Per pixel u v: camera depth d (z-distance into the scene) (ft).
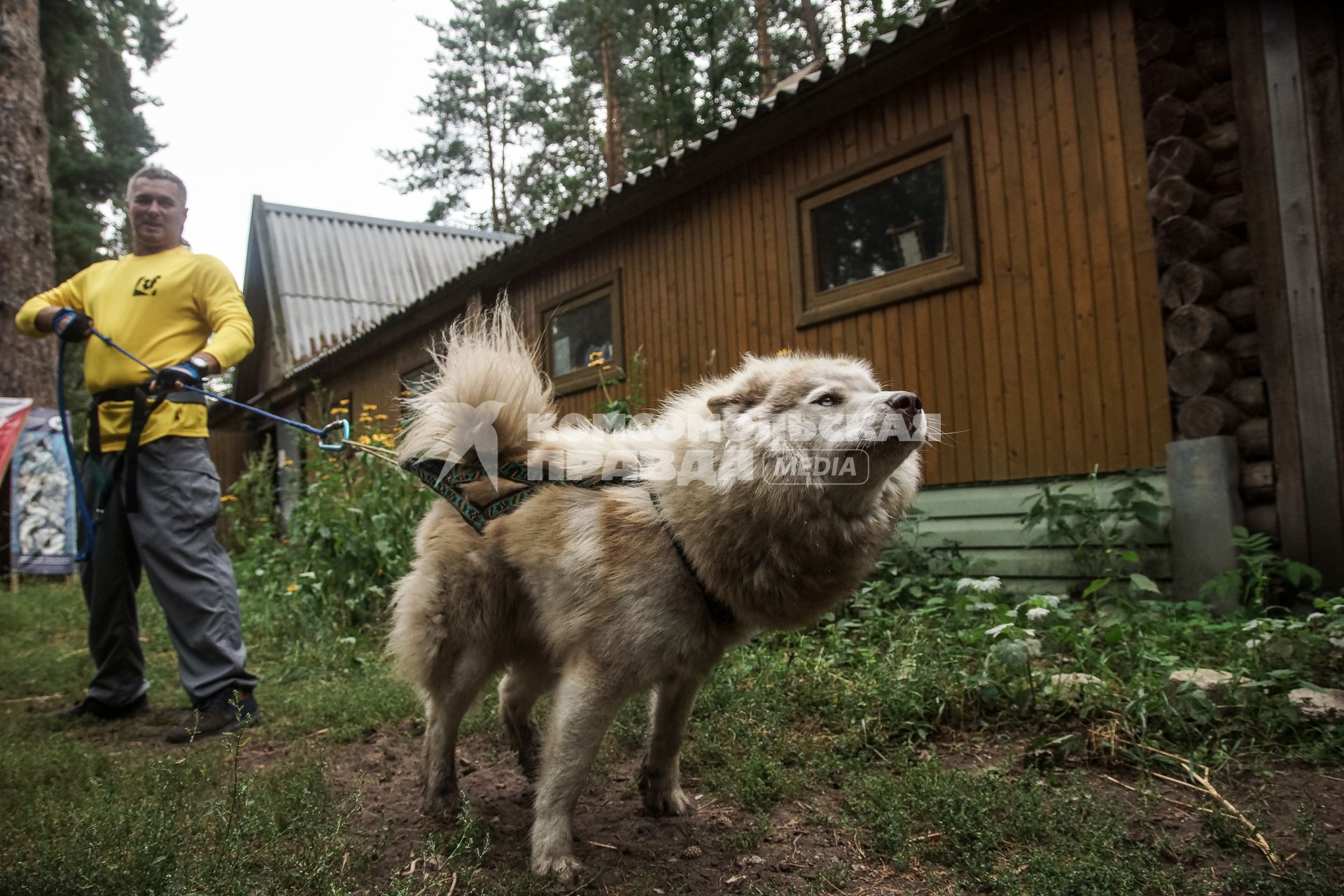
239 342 13.05
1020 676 11.43
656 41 46.32
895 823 8.45
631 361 22.30
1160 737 10.11
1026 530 16.88
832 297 21.91
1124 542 15.96
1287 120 14.94
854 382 8.38
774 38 49.14
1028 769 9.70
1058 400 17.62
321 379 51.11
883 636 14.30
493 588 9.46
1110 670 11.48
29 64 32.14
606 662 8.21
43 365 32.14
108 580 13.25
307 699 14.05
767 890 7.75
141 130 94.12
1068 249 17.46
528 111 88.94
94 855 7.61
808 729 11.51
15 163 31.48
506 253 31.12
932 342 19.88
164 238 13.83
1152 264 16.24
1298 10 14.84
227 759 10.91
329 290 59.41
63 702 15.07
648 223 27.55
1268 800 8.86
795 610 8.30
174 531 12.62
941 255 19.79
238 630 13.10
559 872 7.97
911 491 9.04
